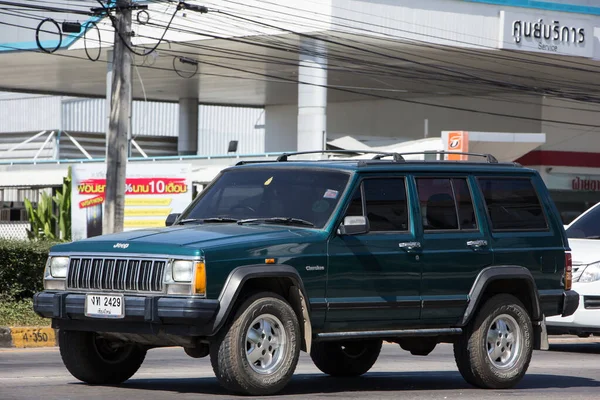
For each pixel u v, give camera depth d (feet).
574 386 79.51
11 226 247.91
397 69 358.23
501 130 413.80
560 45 327.67
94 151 458.09
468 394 70.79
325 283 65.98
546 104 400.88
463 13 315.78
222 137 555.69
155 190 219.41
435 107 431.02
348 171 69.31
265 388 63.26
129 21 164.66
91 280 64.13
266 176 71.72
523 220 76.84
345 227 66.39
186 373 81.51
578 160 405.18
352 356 80.79
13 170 368.07
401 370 89.97
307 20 302.86
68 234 233.55
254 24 312.91
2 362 90.07
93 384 70.74
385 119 446.19
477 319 73.26
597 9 334.85
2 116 511.40
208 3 319.68
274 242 64.03
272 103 498.69
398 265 69.21
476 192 74.69
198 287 60.49
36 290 124.57
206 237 63.52
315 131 318.04
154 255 62.18
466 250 72.69
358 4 302.86
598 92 396.37
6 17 358.02
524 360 75.31
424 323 70.90
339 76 376.48
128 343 68.90
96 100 523.29
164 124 552.00
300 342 64.90
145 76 414.82
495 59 339.57
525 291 76.54
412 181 71.67
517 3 321.52
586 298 109.09
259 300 63.05
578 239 118.01
